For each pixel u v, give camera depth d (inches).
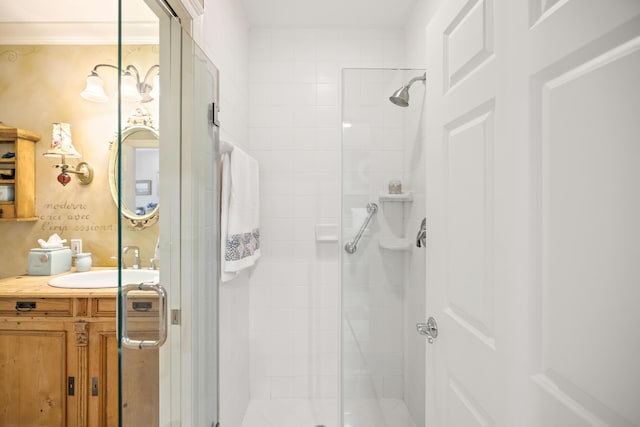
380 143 71.6
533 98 26.4
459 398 38.3
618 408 19.1
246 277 91.3
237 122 80.7
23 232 85.8
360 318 73.4
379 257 73.2
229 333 73.6
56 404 70.2
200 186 53.2
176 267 45.3
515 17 28.3
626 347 18.7
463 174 37.4
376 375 73.6
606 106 20.1
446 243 41.8
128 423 34.9
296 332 96.0
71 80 86.7
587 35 21.3
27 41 86.0
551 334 24.5
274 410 89.8
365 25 93.8
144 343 37.5
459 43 38.2
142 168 37.0
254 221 80.5
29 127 86.3
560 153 23.8
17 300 69.4
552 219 24.5
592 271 21.0
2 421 70.3
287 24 93.4
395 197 72.2
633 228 18.3
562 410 23.1
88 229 86.7
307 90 95.3
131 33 34.4
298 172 95.7
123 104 33.3
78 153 85.9
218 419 62.3
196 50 50.3
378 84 71.2
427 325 46.9
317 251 96.0
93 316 69.7
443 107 42.4
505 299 29.5
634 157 18.3
